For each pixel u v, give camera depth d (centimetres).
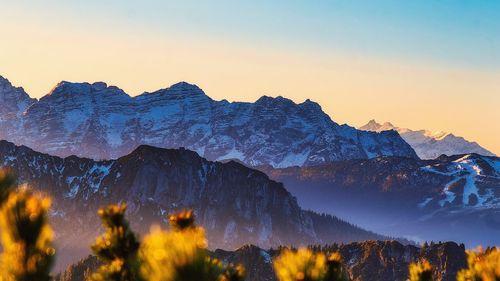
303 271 772
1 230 705
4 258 698
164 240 665
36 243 709
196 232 741
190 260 644
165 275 642
